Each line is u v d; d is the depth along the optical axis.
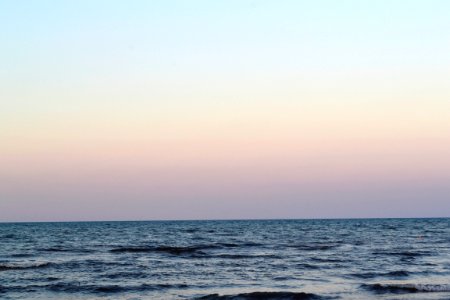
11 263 40.78
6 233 101.06
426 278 32.88
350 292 27.83
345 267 38.31
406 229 116.94
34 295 27.23
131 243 66.81
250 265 39.50
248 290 28.62
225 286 29.89
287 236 85.31
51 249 55.38
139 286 29.56
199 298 26.11
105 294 27.52
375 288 28.73
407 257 45.50
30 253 50.47
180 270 36.50
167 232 106.88
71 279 32.28
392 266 38.84
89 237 84.25
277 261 42.28
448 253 49.25
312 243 64.94
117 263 40.84
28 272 35.53
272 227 142.75
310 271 36.03
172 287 29.44
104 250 53.56
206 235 91.19
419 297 26.23
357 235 87.44
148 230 121.06
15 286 29.55
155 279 32.44
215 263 40.91
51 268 37.62
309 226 150.12
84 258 45.28
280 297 26.20
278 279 32.47
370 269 37.12
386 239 74.00
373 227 134.38
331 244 62.75
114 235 92.38
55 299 26.27
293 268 37.66
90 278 32.75
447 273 34.97
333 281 31.67
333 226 147.50
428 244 62.53
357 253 49.44
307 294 26.36
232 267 38.28
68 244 64.75
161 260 43.28
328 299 25.83
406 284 29.86
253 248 56.22
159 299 25.92
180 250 52.16
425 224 165.50
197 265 39.53
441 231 104.00
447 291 27.97
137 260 43.28
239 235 90.19
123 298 26.41
